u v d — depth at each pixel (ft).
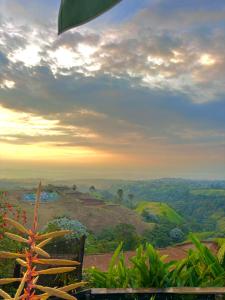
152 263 15.71
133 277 15.65
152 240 268.41
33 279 1.56
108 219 338.13
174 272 15.56
